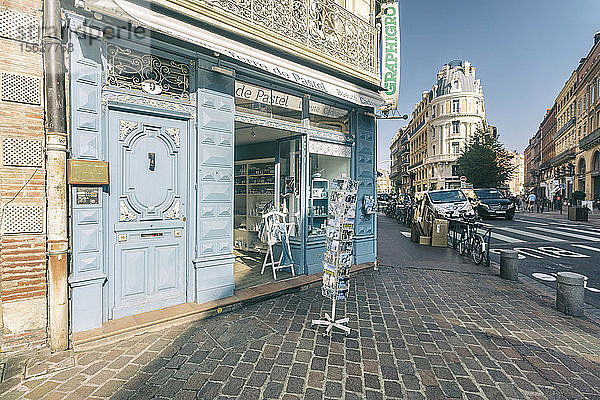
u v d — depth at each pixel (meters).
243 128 6.30
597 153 32.84
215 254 4.55
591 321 4.46
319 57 5.76
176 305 4.30
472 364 3.25
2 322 3.17
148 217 4.07
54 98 3.20
